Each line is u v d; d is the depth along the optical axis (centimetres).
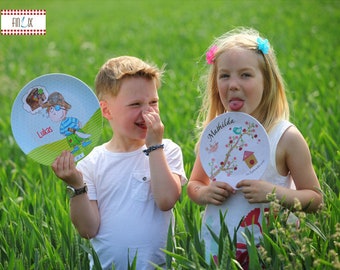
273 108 394
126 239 382
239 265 350
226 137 382
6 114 909
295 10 2006
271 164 379
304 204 373
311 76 991
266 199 367
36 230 429
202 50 1442
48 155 380
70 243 419
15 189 558
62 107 381
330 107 774
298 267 336
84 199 379
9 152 711
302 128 631
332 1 2136
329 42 1363
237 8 2266
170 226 377
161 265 388
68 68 1323
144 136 386
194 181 405
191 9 2439
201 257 364
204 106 424
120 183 387
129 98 380
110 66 391
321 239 388
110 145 402
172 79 1059
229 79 384
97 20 2423
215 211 390
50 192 535
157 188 373
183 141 671
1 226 454
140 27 2075
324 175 487
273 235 368
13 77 1294
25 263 402
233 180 380
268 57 390
